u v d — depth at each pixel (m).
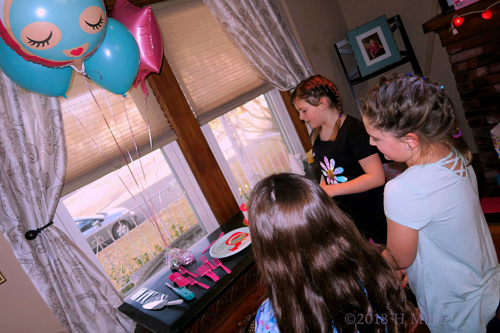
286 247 0.58
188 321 1.23
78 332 1.40
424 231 0.88
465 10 2.23
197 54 2.09
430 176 0.80
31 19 0.94
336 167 1.50
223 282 1.38
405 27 3.04
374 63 2.74
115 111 1.76
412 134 0.79
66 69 1.19
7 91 1.33
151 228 2.28
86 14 1.03
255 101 2.65
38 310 1.46
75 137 1.63
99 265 1.74
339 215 0.62
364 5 3.13
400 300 0.65
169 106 1.91
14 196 1.32
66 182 1.59
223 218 2.09
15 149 1.33
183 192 2.02
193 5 2.12
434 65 3.02
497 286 0.89
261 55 2.22
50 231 1.37
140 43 1.41
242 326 1.27
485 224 0.90
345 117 1.44
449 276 0.89
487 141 2.50
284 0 2.51
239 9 2.09
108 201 2.16
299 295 0.57
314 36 2.76
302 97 1.43
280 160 2.70
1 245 1.39
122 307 1.48
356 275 0.60
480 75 2.36
